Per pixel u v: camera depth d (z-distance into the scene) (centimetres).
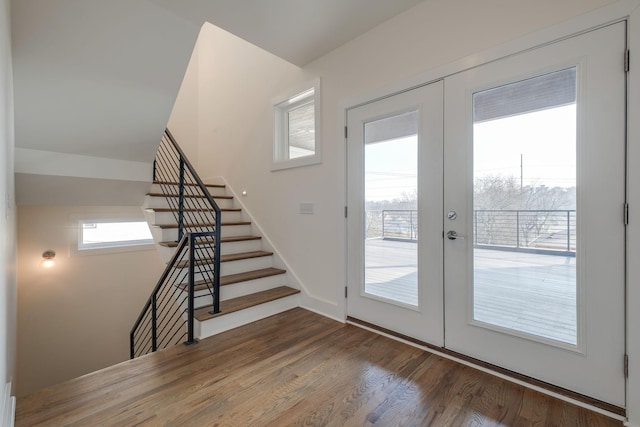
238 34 256
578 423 149
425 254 224
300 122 347
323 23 243
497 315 193
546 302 176
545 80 175
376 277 257
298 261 325
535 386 176
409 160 234
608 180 155
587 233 161
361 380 186
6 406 136
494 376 189
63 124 256
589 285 161
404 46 232
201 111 506
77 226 410
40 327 383
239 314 270
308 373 193
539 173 178
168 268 263
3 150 128
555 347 172
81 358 411
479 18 196
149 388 177
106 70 227
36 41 195
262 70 374
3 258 140
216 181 461
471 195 201
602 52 156
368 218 261
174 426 148
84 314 415
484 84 194
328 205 292
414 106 228
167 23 217
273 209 358
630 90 148
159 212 333
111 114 261
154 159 339
